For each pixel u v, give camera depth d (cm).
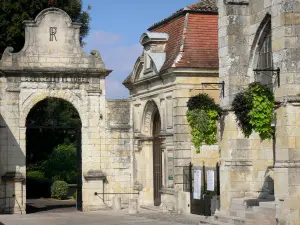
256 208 2703
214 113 2995
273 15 2631
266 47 2881
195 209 3669
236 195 2920
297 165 2509
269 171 2928
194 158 3759
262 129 2656
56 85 4247
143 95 4294
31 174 6291
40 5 5072
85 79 4297
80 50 4294
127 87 4550
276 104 2614
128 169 4347
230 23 2941
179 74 3750
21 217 3803
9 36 4956
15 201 4103
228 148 2936
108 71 4312
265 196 2916
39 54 4234
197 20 3953
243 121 2736
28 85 4197
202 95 3034
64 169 6275
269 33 2861
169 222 3288
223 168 2970
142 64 4278
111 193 4306
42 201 5447
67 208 4566
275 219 2550
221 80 2998
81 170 4291
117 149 4338
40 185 5941
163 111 3994
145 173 4322
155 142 4294
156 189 4275
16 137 4153
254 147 2945
